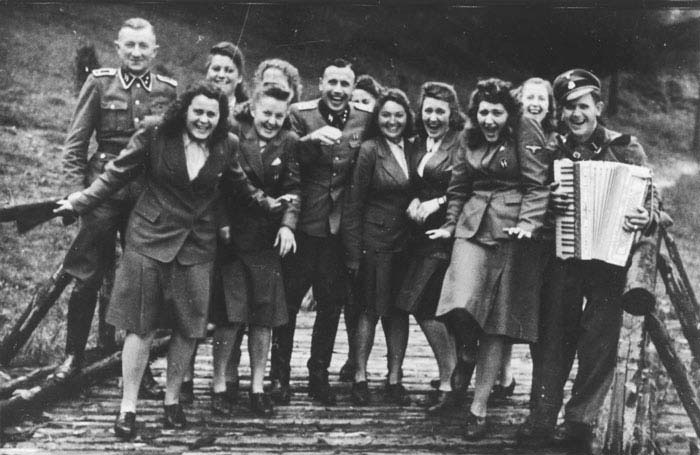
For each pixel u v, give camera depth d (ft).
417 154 18.83
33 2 25.11
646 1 21.54
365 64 22.29
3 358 19.74
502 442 17.34
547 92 18.94
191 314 17.06
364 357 19.08
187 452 16.60
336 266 18.74
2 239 25.63
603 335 17.29
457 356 19.21
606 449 16.85
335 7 22.18
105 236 18.69
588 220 16.88
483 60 22.24
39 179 26.66
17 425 17.58
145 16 22.95
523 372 21.84
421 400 19.38
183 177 16.83
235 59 19.19
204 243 17.16
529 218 16.94
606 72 22.34
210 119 16.81
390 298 18.88
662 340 17.56
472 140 17.69
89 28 25.35
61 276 19.79
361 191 18.66
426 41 21.98
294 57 22.20
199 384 20.15
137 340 16.97
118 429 16.98
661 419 19.17
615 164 16.88
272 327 18.20
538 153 17.20
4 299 24.56
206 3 22.49
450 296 17.21
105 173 17.15
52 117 26.32
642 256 16.63
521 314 17.17
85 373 19.39
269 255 18.07
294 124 18.93
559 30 21.86
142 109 19.43
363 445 17.07
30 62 25.75
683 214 23.16
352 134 18.84
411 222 18.83
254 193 17.78
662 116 22.71
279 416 18.22
